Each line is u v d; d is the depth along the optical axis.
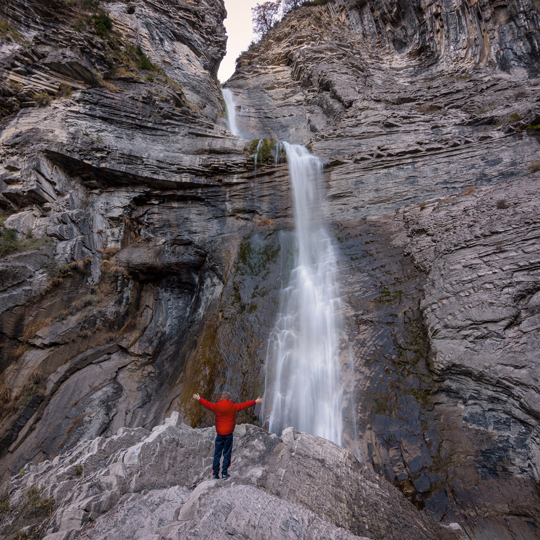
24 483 5.46
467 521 6.71
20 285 13.09
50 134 16.08
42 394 12.29
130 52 22.97
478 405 8.49
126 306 15.89
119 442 6.25
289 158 19.39
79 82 18.62
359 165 18.59
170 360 14.80
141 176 17.28
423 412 8.91
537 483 6.92
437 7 31.12
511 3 26.16
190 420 10.62
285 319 12.90
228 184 18.78
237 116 31.47
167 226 18.05
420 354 10.09
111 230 16.83
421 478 7.58
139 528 4.18
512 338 8.57
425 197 16.62
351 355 11.02
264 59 41.31
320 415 9.95
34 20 19.92
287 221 18.00
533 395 7.48
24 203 15.02
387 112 22.56
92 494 4.85
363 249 15.02
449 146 17.66
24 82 17.31
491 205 13.11
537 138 15.80
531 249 10.10
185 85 28.03
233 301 14.24
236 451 6.31
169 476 5.59
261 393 10.78
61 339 13.41
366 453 8.55
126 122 18.48
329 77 30.25
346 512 5.24
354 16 40.16
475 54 27.88
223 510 4.05
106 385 13.53
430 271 12.09
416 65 32.03
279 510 4.19
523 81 22.97
